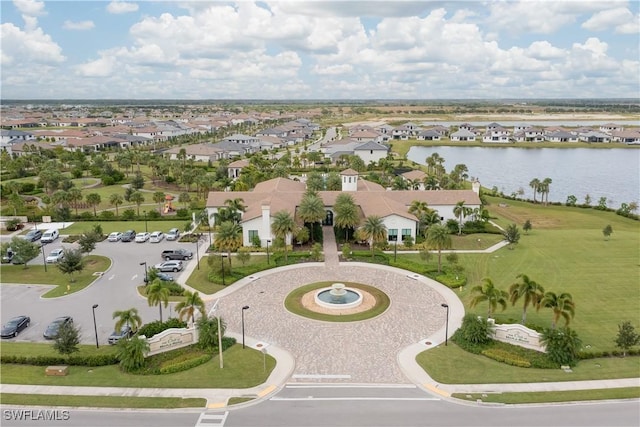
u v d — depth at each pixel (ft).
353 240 290.56
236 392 142.10
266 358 161.68
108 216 349.00
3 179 476.54
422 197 324.19
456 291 217.97
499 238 301.02
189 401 137.28
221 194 325.01
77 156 565.12
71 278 236.02
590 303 205.46
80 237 263.70
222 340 171.01
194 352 165.48
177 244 290.35
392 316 193.36
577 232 320.09
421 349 167.22
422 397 139.13
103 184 468.34
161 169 485.15
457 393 140.77
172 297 213.05
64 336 156.15
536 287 170.50
